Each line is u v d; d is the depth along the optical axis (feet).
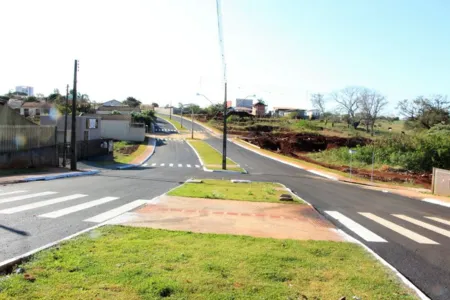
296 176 111.86
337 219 41.04
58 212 34.55
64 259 19.17
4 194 44.60
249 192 57.21
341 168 149.59
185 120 385.09
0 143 77.00
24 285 15.53
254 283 17.33
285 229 32.27
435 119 262.47
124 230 26.96
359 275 19.80
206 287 16.40
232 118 365.20
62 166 99.30
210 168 122.52
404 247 28.94
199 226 30.99
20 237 24.77
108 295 14.99
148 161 147.64
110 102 446.19
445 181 84.43
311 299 16.16
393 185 110.93
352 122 354.33
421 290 19.34
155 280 16.55
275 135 268.00
